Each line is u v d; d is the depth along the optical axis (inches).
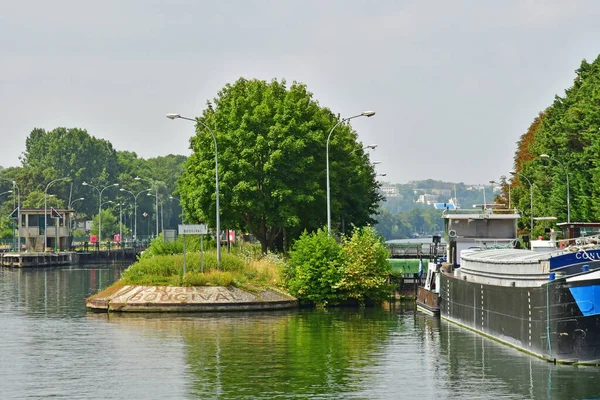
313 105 3907.5
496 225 2888.8
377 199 4709.6
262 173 3644.2
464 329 2314.2
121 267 6515.8
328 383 1594.5
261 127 3676.2
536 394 1478.8
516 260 2003.0
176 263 3011.8
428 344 2038.6
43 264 6717.5
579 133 4242.1
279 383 1595.7
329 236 3046.3
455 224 2883.9
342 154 3976.4
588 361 1680.6
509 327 1961.1
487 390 1517.0
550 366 1700.3
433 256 3361.2
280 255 3479.3
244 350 1968.5
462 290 2357.3
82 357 1907.0
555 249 2258.9
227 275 2896.2
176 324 2460.6
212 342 2091.5
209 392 1525.6
